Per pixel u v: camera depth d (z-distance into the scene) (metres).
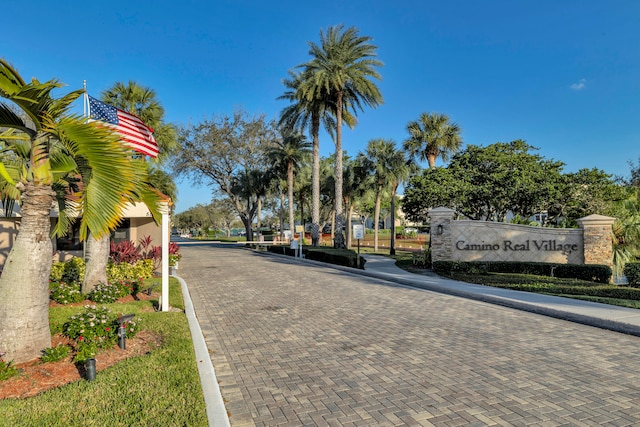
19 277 5.26
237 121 41.88
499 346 6.44
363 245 45.22
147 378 4.73
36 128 5.25
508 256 17.23
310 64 25.66
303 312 9.19
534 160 25.34
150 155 9.61
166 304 8.88
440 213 17.61
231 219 95.50
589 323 7.90
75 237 15.39
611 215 19.36
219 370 5.49
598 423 3.89
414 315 8.80
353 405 4.35
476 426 3.86
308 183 44.53
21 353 5.23
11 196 7.46
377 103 26.64
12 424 3.61
